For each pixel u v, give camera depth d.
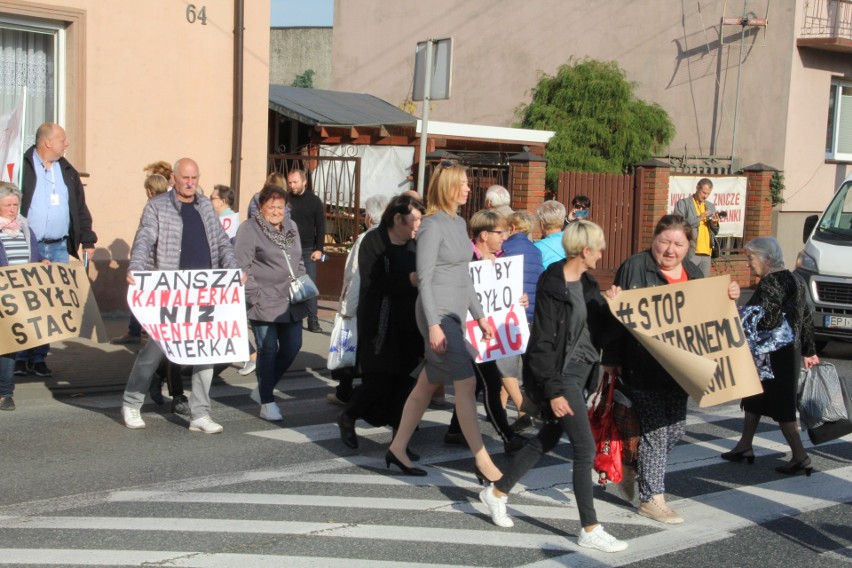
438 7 26.23
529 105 22.83
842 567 5.32
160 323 7.32
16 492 6.02
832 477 7.05
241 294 7.54
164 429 7.66
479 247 7.43
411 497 6.20
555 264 5.54
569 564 5.17
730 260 18.48
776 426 8.55
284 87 20.88
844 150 22.03
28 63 11.87
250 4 13.52
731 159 20.72
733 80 20.84
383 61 27.48
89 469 6.54
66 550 5.08
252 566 4.95
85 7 11.93
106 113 12.25
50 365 9.61
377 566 5.02
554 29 23.95
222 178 13.57
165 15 12.72
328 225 15.70
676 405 5.81
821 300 12.29
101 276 12.30
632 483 6.12
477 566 5.09
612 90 20.75
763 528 5.90
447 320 6.18
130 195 12.55
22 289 7.32
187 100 13.05
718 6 20.97
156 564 4.92
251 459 6.93
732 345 5.73
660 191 16.81
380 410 7.05
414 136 17.53
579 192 16.97
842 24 20.83
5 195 8.02
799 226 20.83
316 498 6.11
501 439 7.71
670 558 5.34
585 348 5.46
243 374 9.92
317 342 11.71
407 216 6.79
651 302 5.62
